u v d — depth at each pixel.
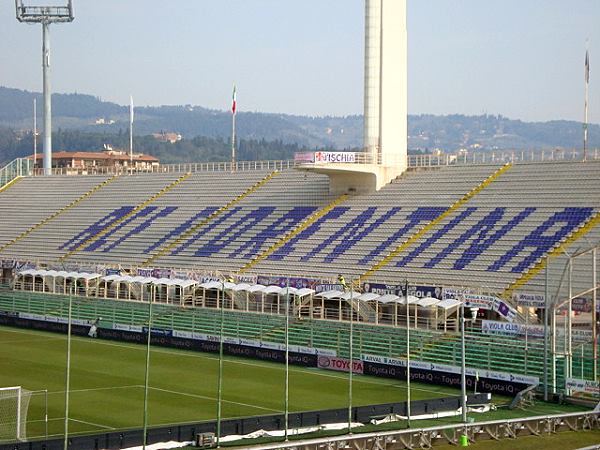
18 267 138.00
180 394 78.12
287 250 124.06
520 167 120.62
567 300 79.31
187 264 129.75
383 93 130.38
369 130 131.12
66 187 168.12
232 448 58.81
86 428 65.56
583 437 63.91
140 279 119.62
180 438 60.06
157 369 90.00
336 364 91.31
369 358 89.06
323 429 64.25
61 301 124.06
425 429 60.56
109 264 135.50
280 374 88.44
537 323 90.19
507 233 108.25
